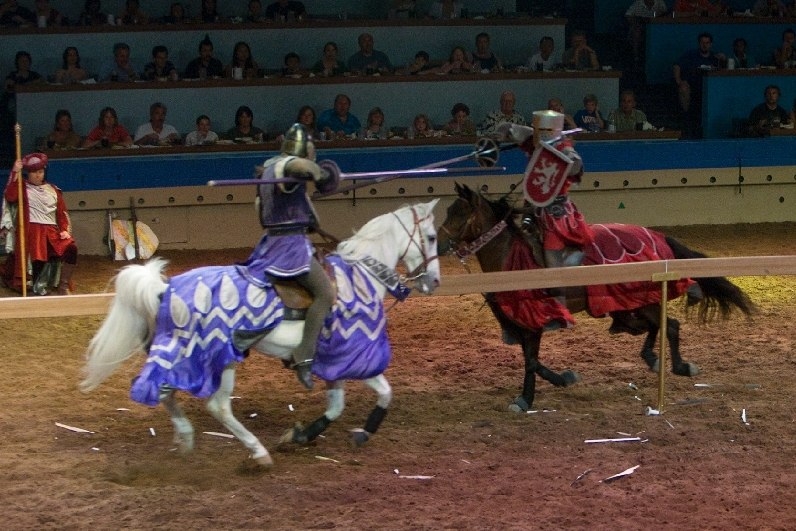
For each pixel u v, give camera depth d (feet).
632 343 38.45
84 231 54.19
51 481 25.31
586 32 79.41
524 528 22.59
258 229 56.44
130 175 54.34
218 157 56.03
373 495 24.52
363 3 70.23
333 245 56.39
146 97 60.13
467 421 30.17
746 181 61.26
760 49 73.31
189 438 25.25
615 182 59.57
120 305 24.70
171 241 55.42
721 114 66.39
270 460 25.81
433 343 38.96
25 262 42.29
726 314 33.24
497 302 30.42
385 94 62.80
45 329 40.42
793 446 27.89
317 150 57.57
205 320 24.47
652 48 72.43
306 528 22.63
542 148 29.99
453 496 24.47
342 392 27.50
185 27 63.72
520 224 33.45
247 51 62.39
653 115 69.15
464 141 59.36
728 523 23.02
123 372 34.86
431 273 27.84
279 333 25.11
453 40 67.31
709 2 75.46
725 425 29.50
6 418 30.14
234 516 23.25
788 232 59.21
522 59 68.23
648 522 23.03
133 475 25.82
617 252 31.30
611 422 29.91
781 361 35.94
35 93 58.70
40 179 44.27
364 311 26.25
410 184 57.26
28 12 64.18
